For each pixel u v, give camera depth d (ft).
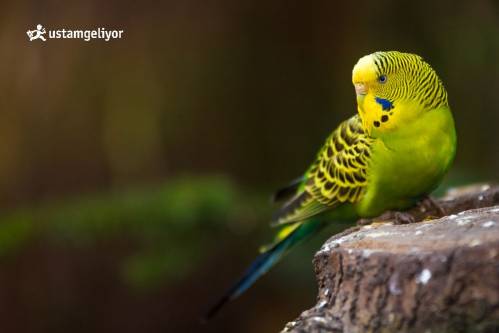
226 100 41.24
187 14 40.57
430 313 15.29
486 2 41.50
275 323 41.06
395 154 21.68
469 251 15.02
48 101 39.32
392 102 21.04
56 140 39.42
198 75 40.75
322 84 42.45
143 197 33.47
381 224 18.99
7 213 36.99
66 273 39.86
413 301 15.44
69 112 39.40
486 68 42.19
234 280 40.45
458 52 41.98
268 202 34.35
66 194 39.34
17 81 39.22
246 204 34.01
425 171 21.83
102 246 39.68
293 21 41.98
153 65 40.01
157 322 40.70
